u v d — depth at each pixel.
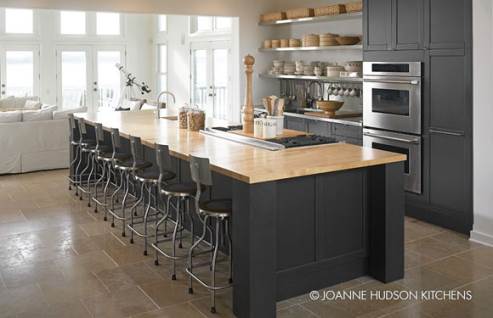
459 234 4.91
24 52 12.05
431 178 5.17
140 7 7.56
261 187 3.17
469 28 4.64
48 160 8.08
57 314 3.38
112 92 13.05
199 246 4.62
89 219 5.49
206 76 10.82
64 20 12.42
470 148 4.74
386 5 5.48
